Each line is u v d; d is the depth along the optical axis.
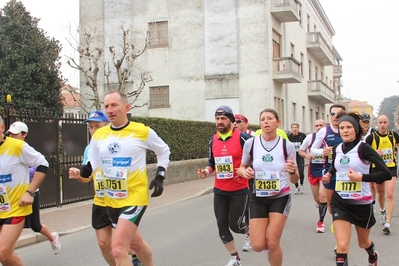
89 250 7.48
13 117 10.31
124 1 27.80
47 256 7.19
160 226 9.34
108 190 4.75
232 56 26.06
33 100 23.58
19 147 5.05
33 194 5.11
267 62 25.50
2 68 23.58
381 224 9.07
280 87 27.69
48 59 24.47
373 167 5.63
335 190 5.25
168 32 27.14
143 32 27.47
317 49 36.19
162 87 27.27
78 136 12.26
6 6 24.34
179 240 7.98
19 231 5.05
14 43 23.92
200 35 26.59
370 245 5.46
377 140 8.57
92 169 5.12
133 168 4.68
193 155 19.95
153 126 16.52
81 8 28.47
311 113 37.03
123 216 4.57
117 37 27.77
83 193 12.55
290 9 25.64
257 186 5.25
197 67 26.61
